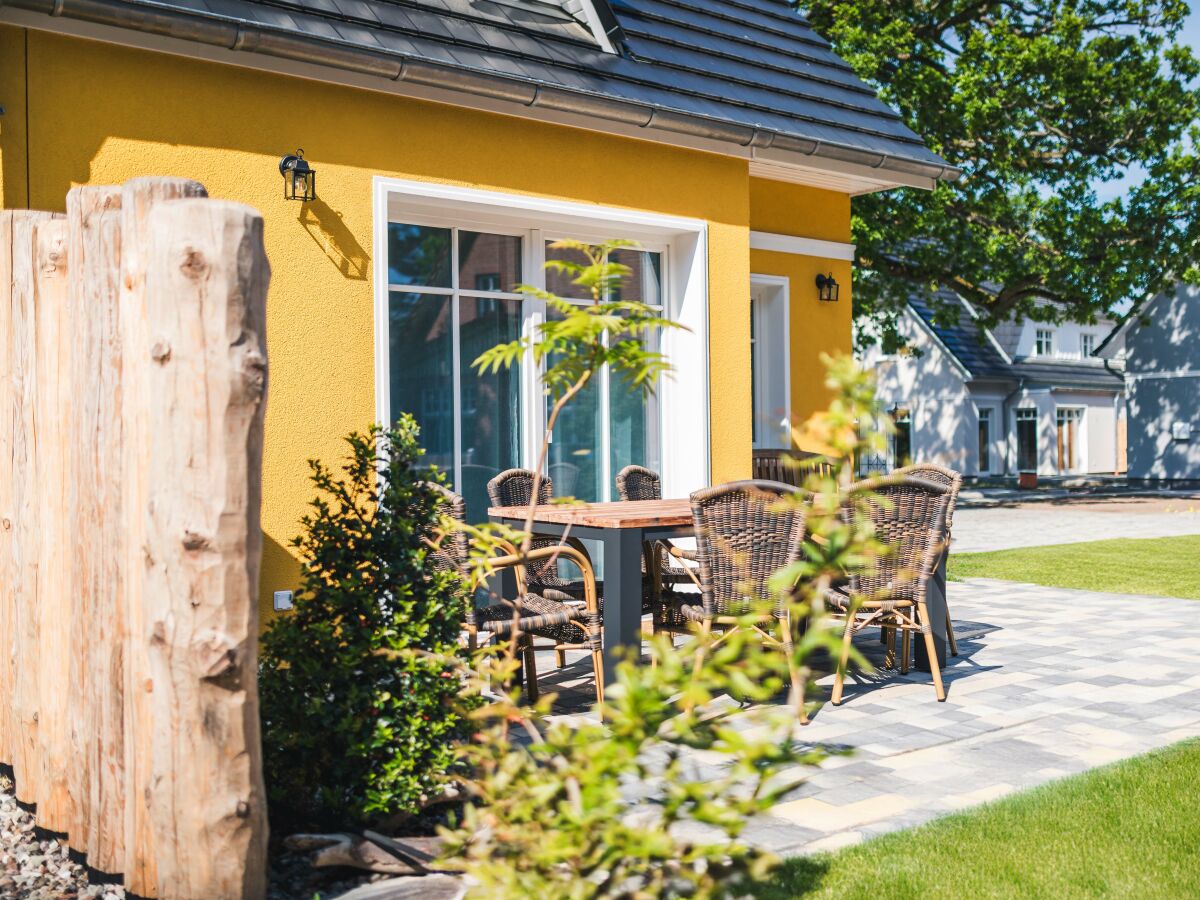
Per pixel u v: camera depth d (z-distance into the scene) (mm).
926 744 4441
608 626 5031
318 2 6125
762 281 9734
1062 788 3744
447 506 4438
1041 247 20906
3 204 5039
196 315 2557
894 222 18906
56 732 3328
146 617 2633
